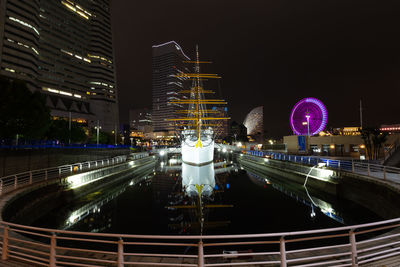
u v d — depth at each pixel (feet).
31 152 107.34
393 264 18.21
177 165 188.44
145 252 37.11
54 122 198.18
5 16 248.93
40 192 57.47
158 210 61.87
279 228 47.21
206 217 55.47
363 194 56.75
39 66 326.44
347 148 160.86
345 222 49.32
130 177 122.31
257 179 111.65
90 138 314.55
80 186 73.41
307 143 174.91
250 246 38.91
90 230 47.65
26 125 114.21
